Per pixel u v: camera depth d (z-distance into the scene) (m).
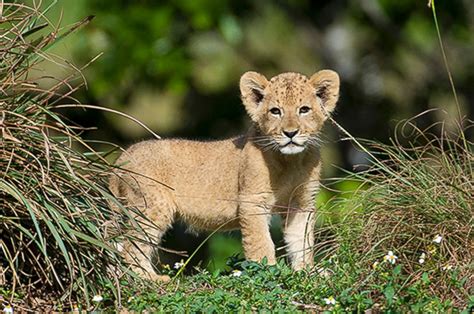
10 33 12.96
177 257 23.28
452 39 26.98
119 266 12.16
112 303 11.92
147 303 11.81
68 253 11.69
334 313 11.06
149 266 14.37
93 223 12.09
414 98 27.08
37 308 11.78
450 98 26.97
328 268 12.61
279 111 14.40
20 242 11.64
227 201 14.88
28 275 11.84
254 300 11.61
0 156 11.66
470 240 12.27
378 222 12.66
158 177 14.92
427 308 11.12
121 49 24.25
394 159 13.41
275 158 14.43
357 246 12.64
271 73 27.72
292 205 14.70
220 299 11.62
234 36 24.75
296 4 26.75
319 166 14.70
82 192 11.86
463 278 11.73
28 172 11.73
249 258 14.48
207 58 26.95
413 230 12.45
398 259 12.30
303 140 14.29
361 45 27.12
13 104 11.95
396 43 26.98
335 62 26.75
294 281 12.24
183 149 15.08
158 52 24.58
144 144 15.16
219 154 14.96
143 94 26.33
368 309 11.31
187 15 24.59
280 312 11.12
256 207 14.48
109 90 24.23
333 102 14.77
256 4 26.28
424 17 26.44
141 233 12.59
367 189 13.43
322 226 13.75
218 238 21.92
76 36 22.92
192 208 15.06
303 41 27.38
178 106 27.25
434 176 12.98
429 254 12.10
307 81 14.70
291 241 14.66
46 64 21.88
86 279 11.93
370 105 26.78
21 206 11.73
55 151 11.84
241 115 26.67
